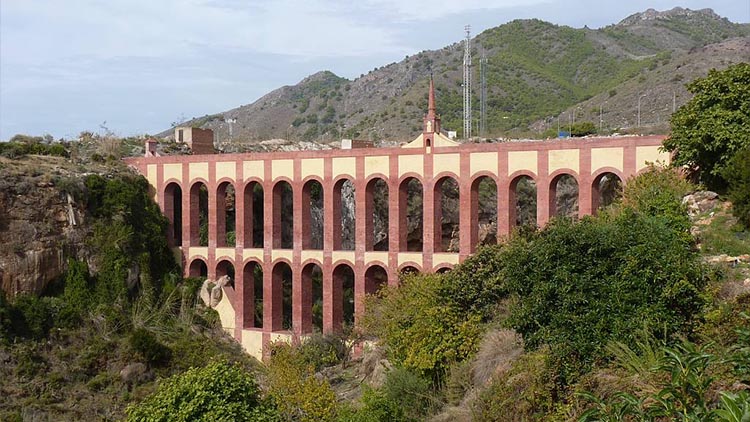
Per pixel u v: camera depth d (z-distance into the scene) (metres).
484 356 36.38
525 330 30.22
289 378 44.34
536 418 27.72
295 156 65.12
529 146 54.59
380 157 60.88
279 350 56.81
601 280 28.11
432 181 58.59
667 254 27.38
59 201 64.06
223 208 70.38
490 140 94.31
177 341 62.53
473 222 57.41
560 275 28.73
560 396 27.62
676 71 125.81
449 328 40.38
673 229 32.12
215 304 68.88
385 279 71.81
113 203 68.00
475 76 160.00
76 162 72.69
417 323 41.38
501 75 159.62
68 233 64.00
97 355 57.97
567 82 157.00
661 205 37.69
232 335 67.94
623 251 28.16
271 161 66.44
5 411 49.81
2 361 54.25
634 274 27.42
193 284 69.88
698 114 42.81
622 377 24.67
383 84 193.62
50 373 55.09
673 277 26.83
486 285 40.69
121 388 55.62
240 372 36.34
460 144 57.53
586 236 29.09
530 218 85.19
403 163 59.88
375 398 37.50
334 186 63.12
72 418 50.72
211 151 91.56
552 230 30.98
